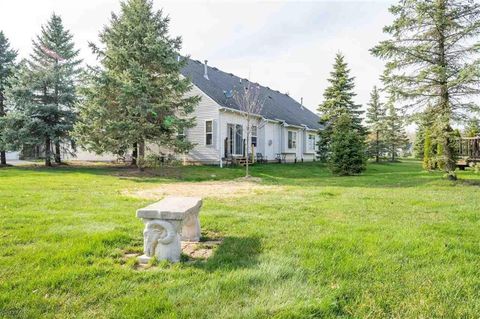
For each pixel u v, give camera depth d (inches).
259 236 165.2
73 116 740.0
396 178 533.6
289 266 120.7
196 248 150.2
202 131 741.3
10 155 1002.7
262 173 640.4
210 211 232.8
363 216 215.6
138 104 556.7
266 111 934.4
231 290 102.0
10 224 182.4
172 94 610.5
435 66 428.5
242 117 805.9
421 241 150.6
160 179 506.6
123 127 555.5
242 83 1032.8
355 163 631.8
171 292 101.2
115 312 89.5
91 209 235.0
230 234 171.5
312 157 1200.8
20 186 366.0
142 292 101.3
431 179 483.2
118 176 528.7
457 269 118.3
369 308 91.9
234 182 484.7
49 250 138.5
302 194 331.6
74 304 94.0
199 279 111.2
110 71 571.5
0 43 800.3
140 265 126.6
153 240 130.8
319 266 120.8
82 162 842.2
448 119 427.2
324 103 959.6
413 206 251.4
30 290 101.8
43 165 754.2
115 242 152.3
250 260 128.8
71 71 756.0
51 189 349.4
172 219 129.7
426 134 490.3
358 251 138.8
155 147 761.0
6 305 92.6
